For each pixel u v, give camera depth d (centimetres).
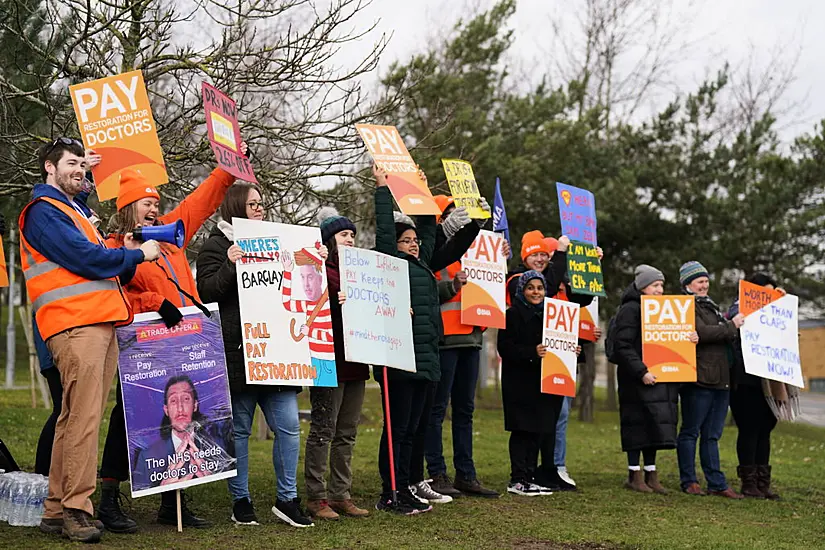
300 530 618
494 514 728
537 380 839
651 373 884
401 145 757
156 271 603
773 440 1888
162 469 575
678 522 748
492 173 2048
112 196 633
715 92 2403
